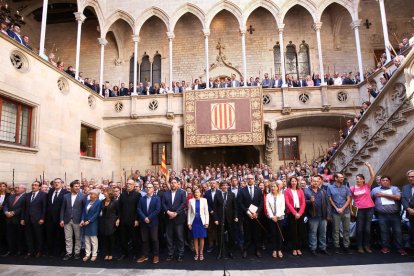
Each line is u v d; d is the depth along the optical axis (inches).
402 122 323.0
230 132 578.6
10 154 367.2
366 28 701.9
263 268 231.0
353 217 297.9
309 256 261.6
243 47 617.3
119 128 633.6
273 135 593.9
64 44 746.2
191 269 233.5
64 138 480.4
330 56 700.0
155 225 259.9
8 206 289.0
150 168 695.7
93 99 584.7
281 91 595.2
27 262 258.8
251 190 278.1
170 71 624.7
